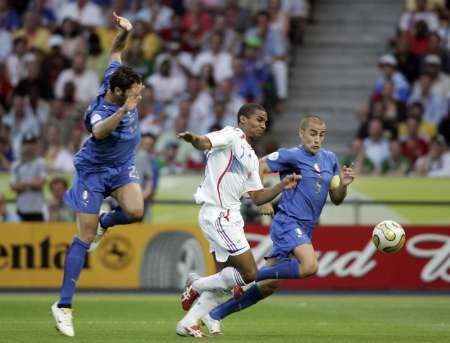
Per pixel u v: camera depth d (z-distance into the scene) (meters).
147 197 57.19
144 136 57.47
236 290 30.84
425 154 65.62
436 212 61.47
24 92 72.69
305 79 76.81
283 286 56.12
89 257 55.66
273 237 34.06
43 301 47.72
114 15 33.75
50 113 69.94
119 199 32.53
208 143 30.16
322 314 42.22
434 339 31.77
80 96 72.19
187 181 62.34
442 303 48.69
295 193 33.78
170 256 56.00
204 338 30.94
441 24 73.69
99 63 74.12
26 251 55.34
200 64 73.94
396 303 48.62
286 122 73.94
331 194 34.31
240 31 75.56
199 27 77.19
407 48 71.06
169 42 76.81
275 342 29.97
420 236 56.47
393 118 67.19
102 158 31.91
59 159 66.38
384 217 61.84
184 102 68.69
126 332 33.09
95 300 49.16
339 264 56.28
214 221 31.08
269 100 71.75
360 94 75.69
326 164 34.22
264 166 34.22
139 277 55.78
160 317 40.19
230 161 31.06
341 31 79.44
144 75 74.31
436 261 56.41
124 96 31.02
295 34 78.38
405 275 56.38
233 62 71.75
